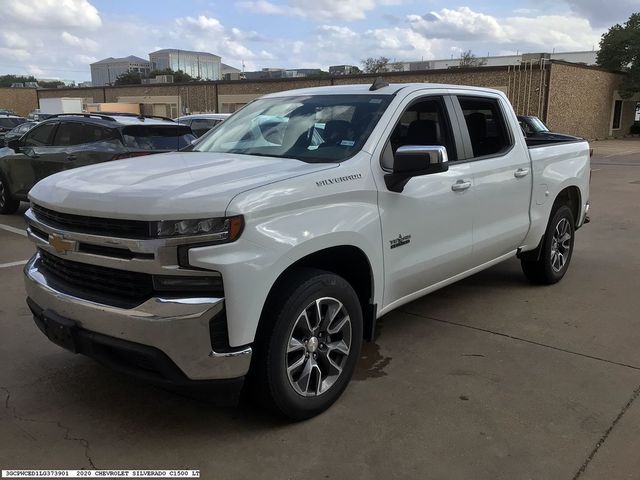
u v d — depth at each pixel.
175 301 2.68
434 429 3.15
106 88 51.31
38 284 3.18
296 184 3.01
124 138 8.15
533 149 5.25
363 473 2.77
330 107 4.01
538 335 4.51
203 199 2.71
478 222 4.47
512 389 3.61
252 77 47.97
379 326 4.69
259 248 2.78
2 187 9.57
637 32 38.28
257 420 3.23
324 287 3.14
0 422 3.17
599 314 5.00
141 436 3.06
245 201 2.75
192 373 2.74
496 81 30.92
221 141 4.22
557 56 68.06
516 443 3.02
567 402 3.45
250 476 2.74
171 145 8.57
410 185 3.73
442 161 3.35
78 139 8.52
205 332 2.70
